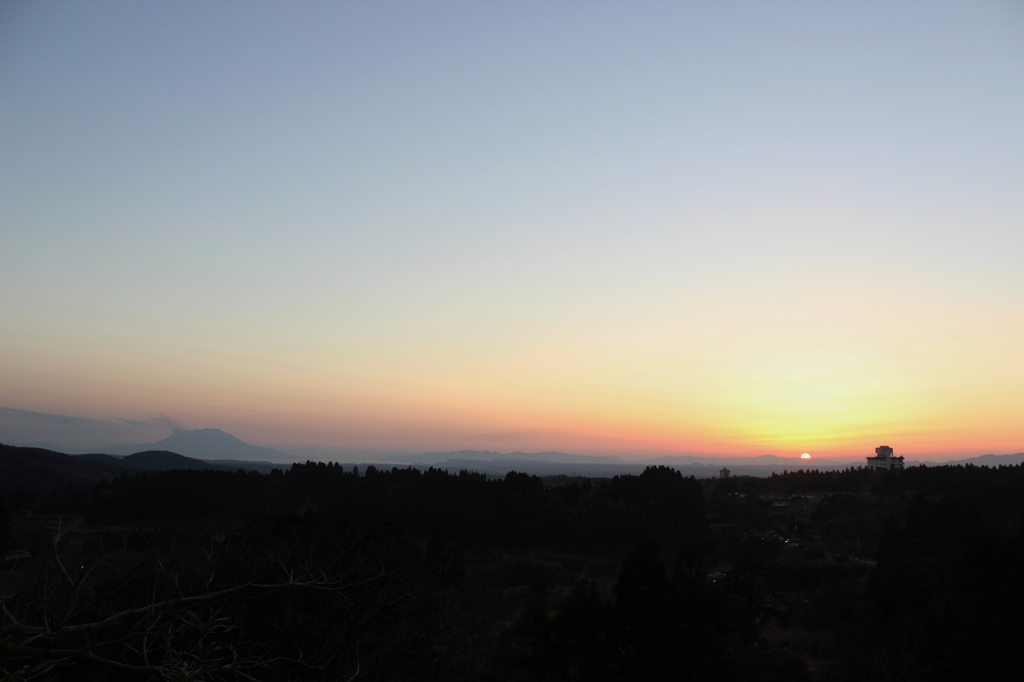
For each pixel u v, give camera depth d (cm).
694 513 5903
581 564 4884
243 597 1120
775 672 2428
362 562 1508
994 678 1716
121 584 859
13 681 619
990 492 5969
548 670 1877
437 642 1641
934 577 2930
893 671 2194
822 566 4588
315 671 1295
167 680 741
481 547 5000
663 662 1792
